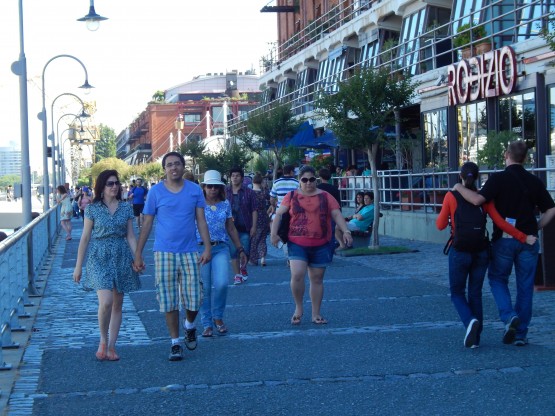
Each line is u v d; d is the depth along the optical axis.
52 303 12.55
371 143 19.05
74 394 6.84
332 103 19.03
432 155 23.20
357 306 11.16
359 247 19.12
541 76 17.55
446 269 15.05
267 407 6.35
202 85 108.69
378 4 30.12
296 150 31.81
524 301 8.16
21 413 6.29
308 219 9.77
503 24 20.67
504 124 19.27
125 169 96.25
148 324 10.30
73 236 31.39
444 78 21.80
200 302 8.18
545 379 6.88
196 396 6.72
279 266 16.73
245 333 9.45
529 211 8.09
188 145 51.84
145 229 8.16
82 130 55.22
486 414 6.01
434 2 26.19
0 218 51.59
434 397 6.48
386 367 7.49
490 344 8.34
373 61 31.36
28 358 8.26
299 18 45.91
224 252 9.49
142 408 6.41
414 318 10.07
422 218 21.36
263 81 49.28
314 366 7.62
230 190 13.98
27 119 17.50
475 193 8.06
